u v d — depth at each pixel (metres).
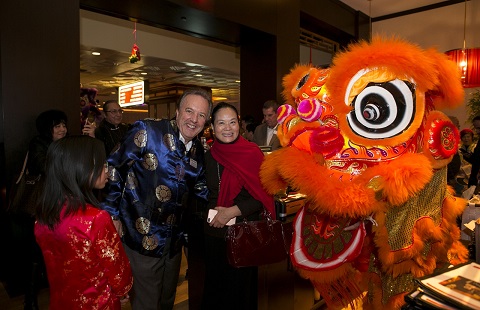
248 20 3.79
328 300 1.29
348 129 1.12
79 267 1.11
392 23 5.69
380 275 1.24
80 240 1.10
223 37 4.21
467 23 5.02
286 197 1.88
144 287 1.58
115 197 1.53
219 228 1.63
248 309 1.66
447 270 0.87
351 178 1.15
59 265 1.13
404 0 5.21
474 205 1.85
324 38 5.64
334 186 1.06
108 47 5.82
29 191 2.29
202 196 1.69
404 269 1.15
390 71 1.05
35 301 2.06
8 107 2.40
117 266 1.16
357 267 1.26
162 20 3.59
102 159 1.19
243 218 1.61
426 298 0.77
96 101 3.81
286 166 1.14
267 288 1.81
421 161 1.07
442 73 1.12
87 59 6.73
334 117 1.17
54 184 1.12
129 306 2.38
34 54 2.47
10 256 2.58
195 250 2.09
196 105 1.50
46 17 2.51
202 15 3.44
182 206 1.62
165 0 3.07
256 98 4.38
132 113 13.77
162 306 1.74
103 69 7.83
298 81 1.38
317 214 1.27
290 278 1.99
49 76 2.54
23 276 2.54
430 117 1.19
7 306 2.42
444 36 5.22
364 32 5.79
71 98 2.65
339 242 1.21
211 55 7.41
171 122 1.58
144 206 1.53
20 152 2.46
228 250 1.53
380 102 1.07
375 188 1.07
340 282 1.28
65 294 1.13
